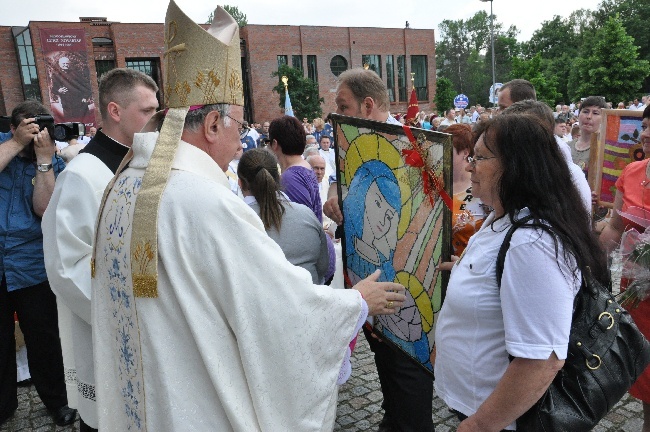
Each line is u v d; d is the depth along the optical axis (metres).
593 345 1.42
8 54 25.25
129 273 1.46
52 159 3.43
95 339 1.69
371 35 35.34
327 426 1.55
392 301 1.79
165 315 1.41
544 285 1.32
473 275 1.50
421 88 38.31
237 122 1.59
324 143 9.14
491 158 1.48
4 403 3.33
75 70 25.17
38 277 3.21
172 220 1.38
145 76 2.61
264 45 31.75
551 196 1.40
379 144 1.89
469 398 1.54
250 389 1.39
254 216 1.44
